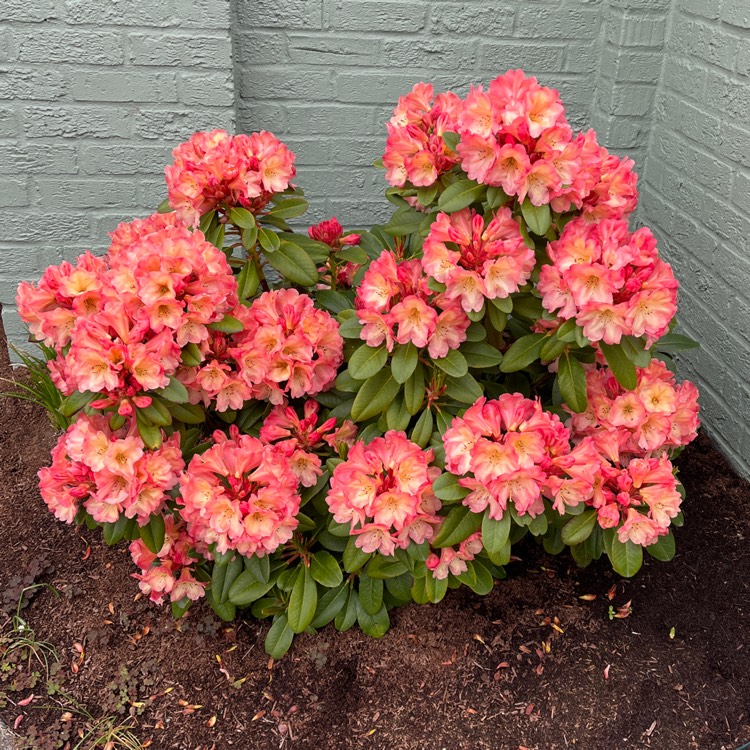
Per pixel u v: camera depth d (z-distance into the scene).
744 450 2.71
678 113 2.91
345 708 2.12
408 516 1.85
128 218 3.04
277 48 3.00
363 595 2.20
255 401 2.21
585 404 1.97
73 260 3.08
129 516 1.87
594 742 2.03
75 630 2.32
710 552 2.50
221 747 2.04
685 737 2.03
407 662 2.21
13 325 3.20
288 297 2.09
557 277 1.83
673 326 2.14
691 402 2.13
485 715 2.09
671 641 2.24
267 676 2.19
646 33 2.94
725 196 2.65
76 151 2.91
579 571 2.45
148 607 2.38
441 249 1.82
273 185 2.15
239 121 3.10
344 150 3.19
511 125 1.76
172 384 1.87
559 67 3.14
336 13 2.96
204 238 2.10
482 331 1.99
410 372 1.93
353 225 3.33
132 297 1.83
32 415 3.09
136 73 2.81
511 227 1.84
